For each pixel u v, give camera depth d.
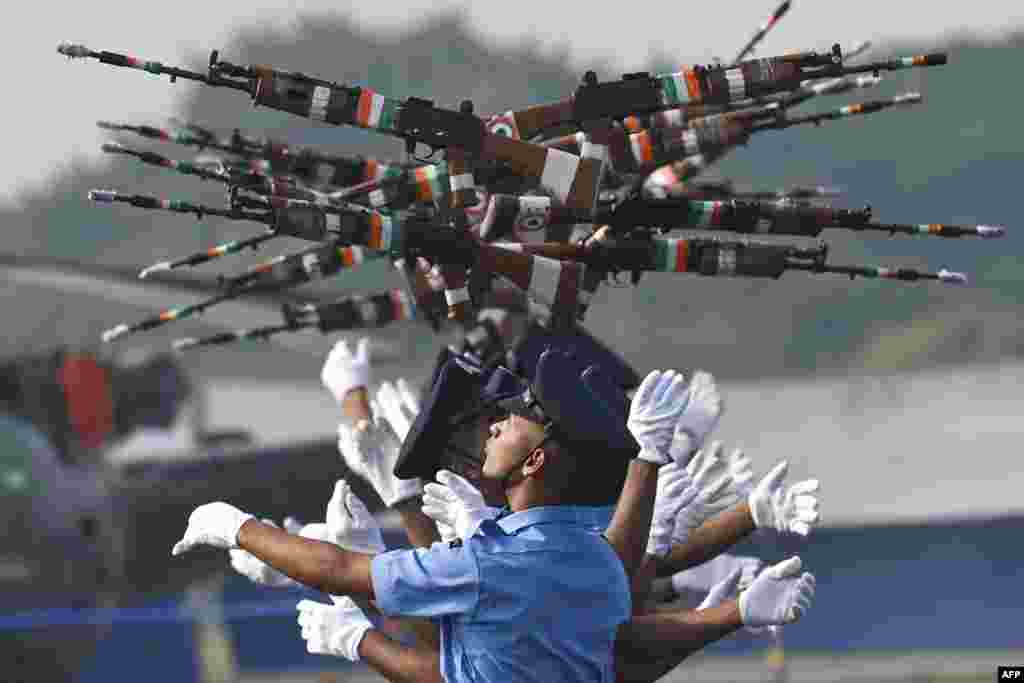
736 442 155.88
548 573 12.27
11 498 61.84
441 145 13.56
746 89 14.01
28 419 61.47
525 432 12.65
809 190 17.33
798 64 14.14
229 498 62.94
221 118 134.75
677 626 13.31
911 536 95.00
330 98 13.28
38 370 59.88
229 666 77.19
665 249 14.22
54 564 63.00
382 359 44.56
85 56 12.84
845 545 95.81
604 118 13.94
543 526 12.49
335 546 12.68
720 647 96.44
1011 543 92.94
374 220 13.44
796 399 167.25
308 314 16.11
